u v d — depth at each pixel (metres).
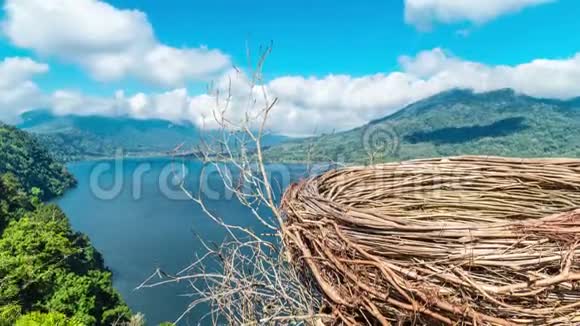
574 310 0.87
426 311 0.88
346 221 1.07
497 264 0.89
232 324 1.35
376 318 0.96
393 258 0.98
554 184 1.63
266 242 1.43
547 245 0.90
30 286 12.90
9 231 16.95
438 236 0.95
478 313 0.86
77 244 20.41
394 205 1.65
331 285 1.05
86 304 13.62
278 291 1.29
